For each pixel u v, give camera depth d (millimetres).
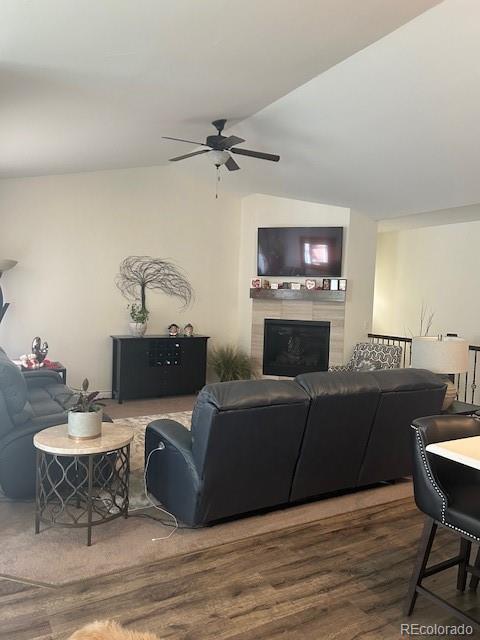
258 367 7793
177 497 3096
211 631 2152
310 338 7465
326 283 7238
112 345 6852
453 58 3379
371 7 2809
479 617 2295
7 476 3320
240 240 7934
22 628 2131
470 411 4246
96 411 3023
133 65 3051
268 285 7672
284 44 3109
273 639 2117
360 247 7223
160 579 2527
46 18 2303
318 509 3395
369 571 2658
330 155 5430
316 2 2613
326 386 3098
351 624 2230
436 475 2219
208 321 7742
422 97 3920
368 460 3529
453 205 6035
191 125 4914
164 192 7203
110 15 2363
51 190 6391
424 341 4121
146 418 5723
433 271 8500
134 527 3068
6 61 2760
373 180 5816
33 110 3654
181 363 6965
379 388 3293
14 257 6227
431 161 4957
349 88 4035
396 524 3209
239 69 3449
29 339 6367
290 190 6945
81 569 2592
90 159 5754
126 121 4359
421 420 2324
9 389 3293
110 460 3201
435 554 2857
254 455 2967
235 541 2936
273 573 2611
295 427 3037
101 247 6762
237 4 2475
